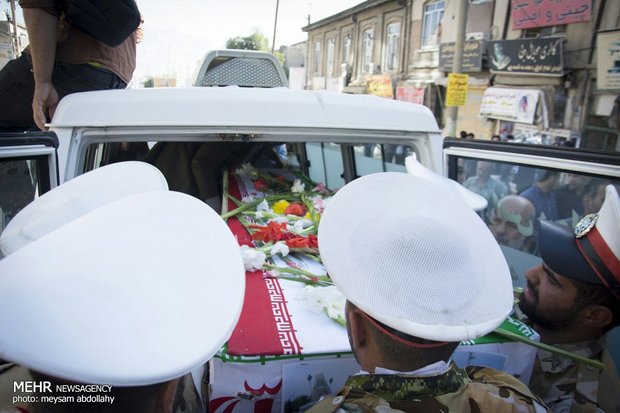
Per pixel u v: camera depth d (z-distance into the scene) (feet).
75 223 2.33
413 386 3.00
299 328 4.12
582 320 4.70
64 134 5.57
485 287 2.88
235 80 9.30
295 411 3.92
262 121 6.14
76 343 1.84
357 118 6.53
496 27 33.71
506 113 32.45
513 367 4.58
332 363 3.87
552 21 29.12
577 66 28.30
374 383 3.03
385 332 2.91
